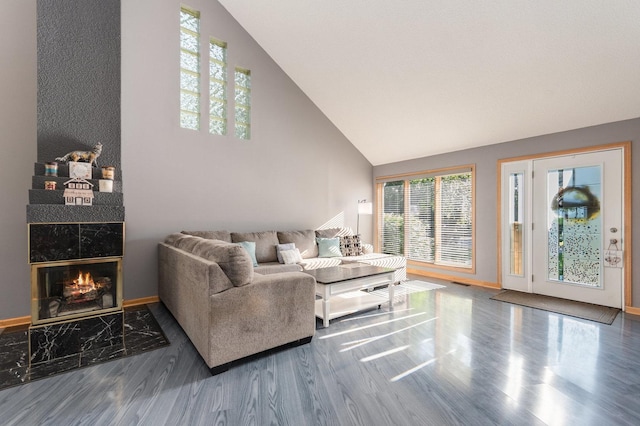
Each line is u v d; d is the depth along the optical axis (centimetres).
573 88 308
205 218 403
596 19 244
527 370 201
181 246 290
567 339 251
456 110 397
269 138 466
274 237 436
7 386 182
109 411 158
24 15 288
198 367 205
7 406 162
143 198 356
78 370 202
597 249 346
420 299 373
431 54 337
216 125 418
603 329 273
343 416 155
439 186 511
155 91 364
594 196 347
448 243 495
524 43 283
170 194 375
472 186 460
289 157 489
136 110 351
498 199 429
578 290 361
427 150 506
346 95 468
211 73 415
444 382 187
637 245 318
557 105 334
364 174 603
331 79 451
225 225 421
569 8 244
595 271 348
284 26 400
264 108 460
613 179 333
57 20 266
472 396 172
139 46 353
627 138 322
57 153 264
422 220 536
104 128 283
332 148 548
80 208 237
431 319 301
